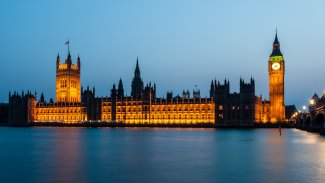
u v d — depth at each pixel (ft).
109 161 203.41
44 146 302.45
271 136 453.17
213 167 179.93
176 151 257.96
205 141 360.89
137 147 291.38
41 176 157.99
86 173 164.45
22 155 234.17
